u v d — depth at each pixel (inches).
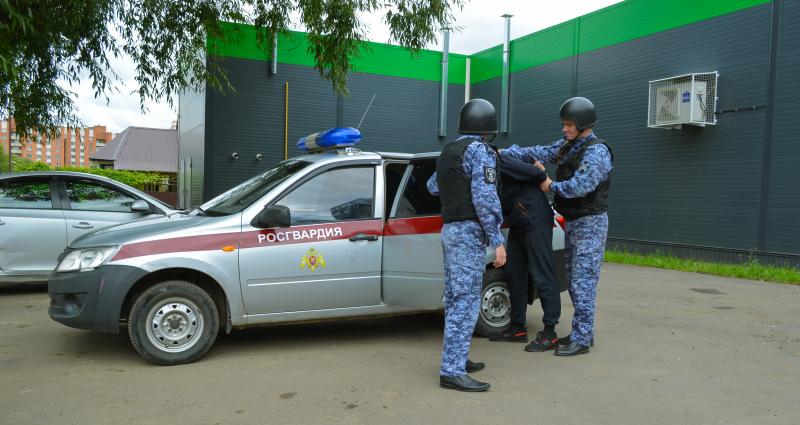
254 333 226.5
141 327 179.3
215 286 193.2
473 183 157.8
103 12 395.5
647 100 529.0
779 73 429.4
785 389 167.9
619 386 168.4
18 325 235.1
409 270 205.5
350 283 200.4
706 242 479.8
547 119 641.0
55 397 154.4
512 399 156.5
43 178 298.2
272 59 653.3
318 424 138.1
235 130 650.2
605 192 196.7
